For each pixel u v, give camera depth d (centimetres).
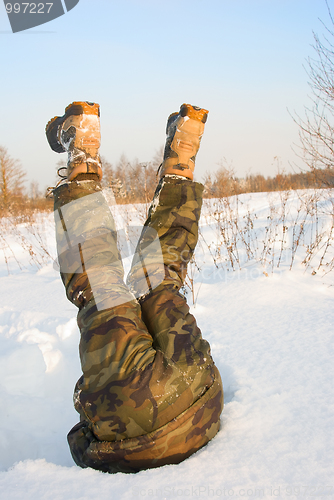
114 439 112
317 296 305
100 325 121
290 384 165
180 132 147
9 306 371
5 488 105
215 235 552
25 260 646
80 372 227
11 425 173
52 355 234
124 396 110
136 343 118
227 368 193
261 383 169
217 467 109
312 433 125
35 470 114
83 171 139
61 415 186
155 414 109
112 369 114
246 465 109
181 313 130
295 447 117
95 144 142
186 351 121
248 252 441
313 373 175
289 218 566
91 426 119
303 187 730
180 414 113
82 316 127
